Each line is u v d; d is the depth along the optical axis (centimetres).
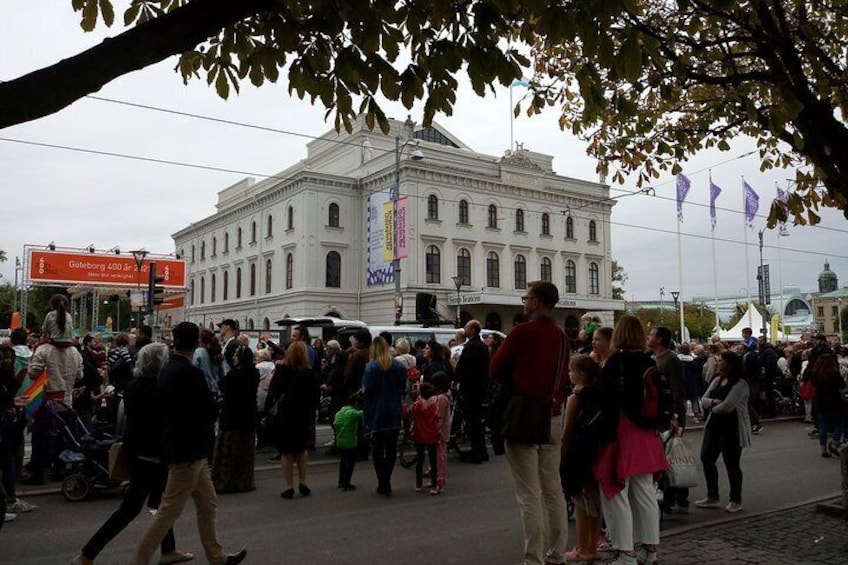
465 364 1112
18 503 772
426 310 2417
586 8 386
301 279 4566
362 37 400
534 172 5050
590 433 536
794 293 10956
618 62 401
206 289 6222
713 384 796
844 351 1966
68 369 925
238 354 899
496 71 403
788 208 694
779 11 618
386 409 866
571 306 4919
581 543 597
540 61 801
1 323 7175
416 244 4366
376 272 4400
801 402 1873
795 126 618
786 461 1162
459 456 1183
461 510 787
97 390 1091
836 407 1195
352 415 907
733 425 778
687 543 614
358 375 1070
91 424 965
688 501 810
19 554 619
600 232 5450
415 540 659
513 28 464
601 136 830
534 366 528
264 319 5066
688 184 3750
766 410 1894
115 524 522
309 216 4562
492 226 4794
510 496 864
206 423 533
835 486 934
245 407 892
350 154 5034
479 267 4678
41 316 7256
